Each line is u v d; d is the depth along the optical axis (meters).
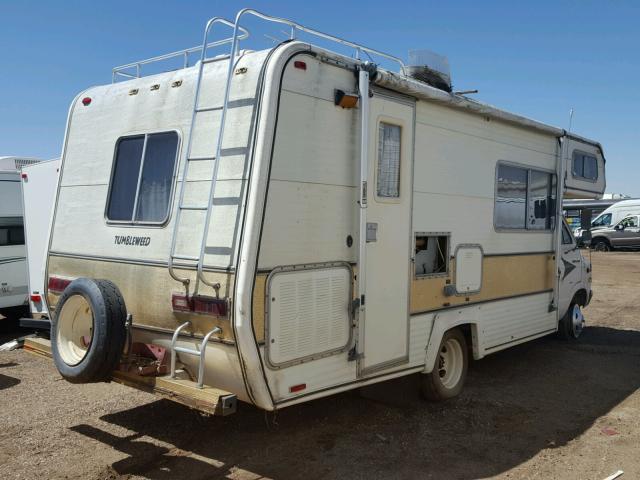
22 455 4.15
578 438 4.62
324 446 4.39
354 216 4.14
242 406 5.16
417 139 4.78
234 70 3.81
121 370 4.03
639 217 25.55
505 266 6.03
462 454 4.30
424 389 5.21
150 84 4.45
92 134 4.80
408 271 4.72
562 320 8.00
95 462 4.05
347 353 4.12
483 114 5.49
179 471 3.94
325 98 3.91
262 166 3.53
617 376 6.41
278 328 3.63
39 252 7.52
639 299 12.31
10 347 7.19
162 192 4.17
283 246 3.66
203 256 3.64
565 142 6.98
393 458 4.21
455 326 5.37
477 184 5.54
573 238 7.96
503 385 6.02
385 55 4.68
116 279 4.33
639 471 4.04
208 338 3.60
